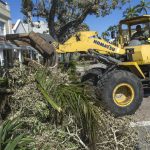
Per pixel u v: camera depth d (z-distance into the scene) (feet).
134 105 31.42
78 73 22.81
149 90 42.47
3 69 19.86
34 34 24.53
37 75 18.29
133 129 18.11
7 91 18.19
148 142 18.56
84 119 16.99
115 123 17.61
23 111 17.34
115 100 30.71
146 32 38.60
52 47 23.75
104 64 35.83
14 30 128.16
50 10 104.63
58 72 19.08
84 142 17.25
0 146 14.28
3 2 114.52
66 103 17.06
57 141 16.51
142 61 36.83
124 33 40.75
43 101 17.35
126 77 31.22
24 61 20.21
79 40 35.22
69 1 108.37
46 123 17.15
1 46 71.92
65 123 17.07
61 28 108.99
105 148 17.20
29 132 16.55
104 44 35.83
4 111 18.16
